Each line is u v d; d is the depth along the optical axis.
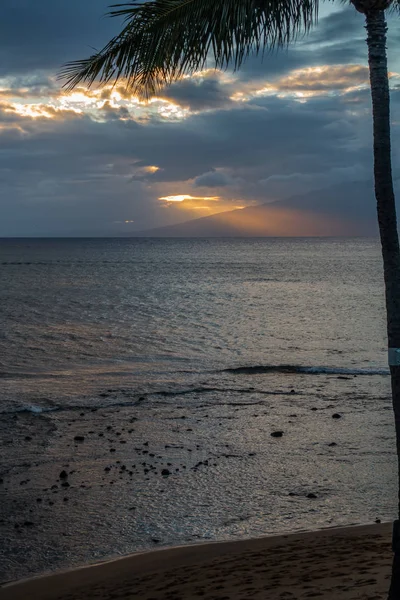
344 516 12.86
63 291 75.31
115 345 38.50
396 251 6.47
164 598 8.60
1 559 11.11
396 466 16.08
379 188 6.40
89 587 9.76
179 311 56.03
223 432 19.70
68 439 18.92
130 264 141.38
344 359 33.66
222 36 6.57
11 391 25.94
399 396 6.54
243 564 9.91
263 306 59.78
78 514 13.13
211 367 31.86
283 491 14.40
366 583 7.68
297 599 7.44
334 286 81.44
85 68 6.62
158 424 20.80
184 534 12.13
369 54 6.36
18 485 14.84
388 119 6.36
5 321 48.44
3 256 188.62
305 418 21.41
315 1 6.56
